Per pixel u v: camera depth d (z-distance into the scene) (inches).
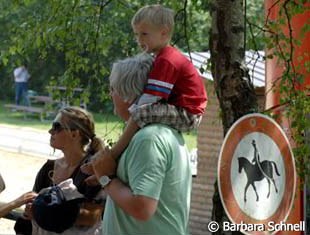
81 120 209.2
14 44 304.5
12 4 329.4
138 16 171.3
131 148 157.9
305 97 253.6
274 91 264.5
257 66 359.9
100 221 205.0
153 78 161.3
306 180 263.3
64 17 303.7
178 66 165.0
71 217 202.1
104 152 163.0
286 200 179.8
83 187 203.6
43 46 307.1
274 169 177.6
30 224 220.4
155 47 170.4
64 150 209.6
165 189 158.7
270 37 264.1
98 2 324.8
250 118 174.2
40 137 900.6
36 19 313.9
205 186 426.3
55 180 211.6
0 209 212.1
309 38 276.1
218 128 416.2
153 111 159.6
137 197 153.7
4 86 1362.0
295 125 249.8
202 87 169.9
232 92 213.8
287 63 258.7
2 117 1157.7
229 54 213.5
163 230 160.2
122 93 162.1
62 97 309.4
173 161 158.6
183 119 163.3
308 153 248.7
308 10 279.0
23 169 736.3
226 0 212.8
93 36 309.4
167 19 170.2
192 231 426.3
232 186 172.4
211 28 215.9
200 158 427.5
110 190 159.6
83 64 307.6
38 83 1253.7
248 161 174.6
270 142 177.2
